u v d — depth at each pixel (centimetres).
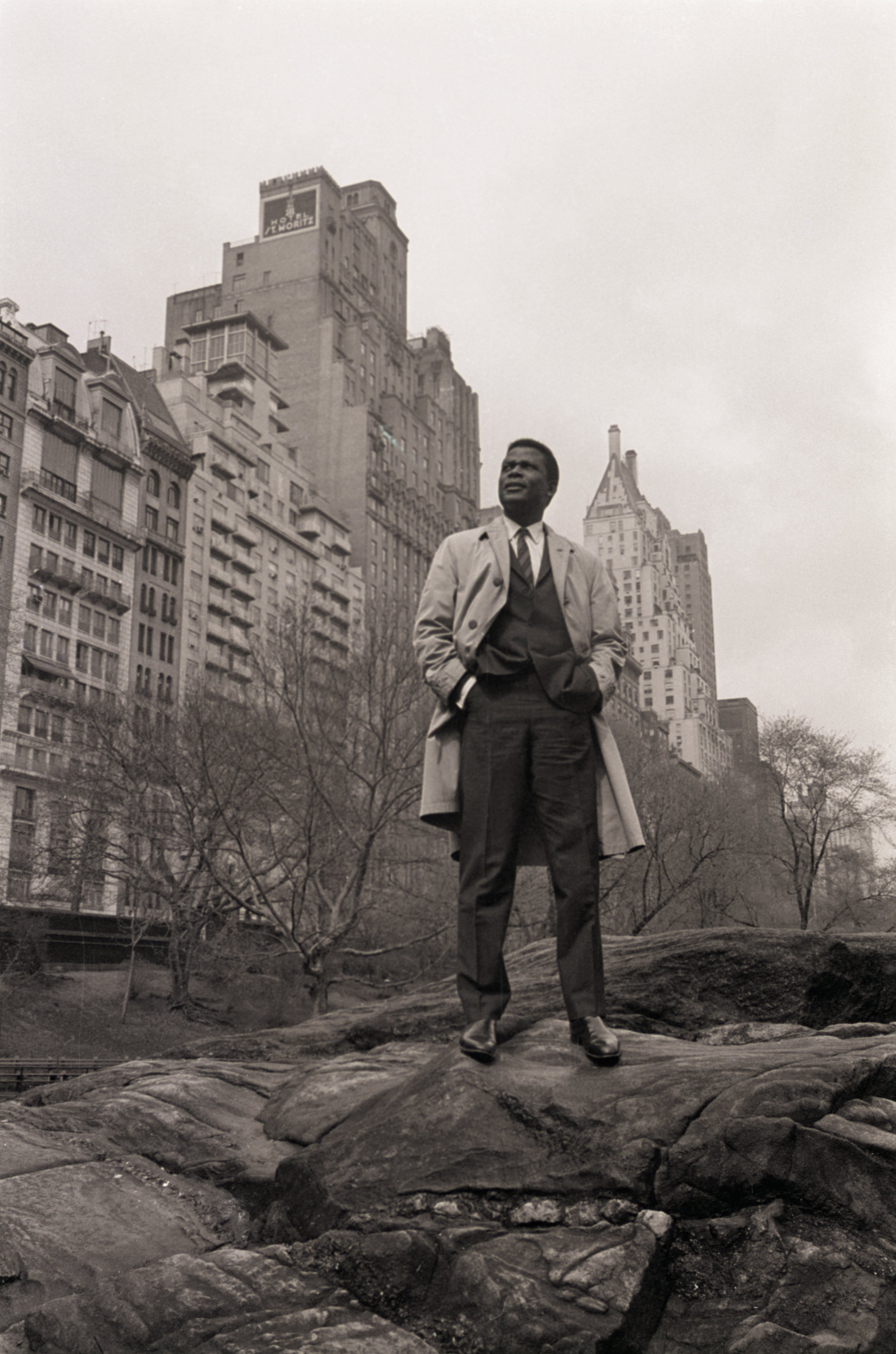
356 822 2970
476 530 457
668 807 3753
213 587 7375
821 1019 560
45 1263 365
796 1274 331
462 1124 391
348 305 11388
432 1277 340
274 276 10869
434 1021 647
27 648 5631
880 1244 339
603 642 444
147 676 6531
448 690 429
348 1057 600
